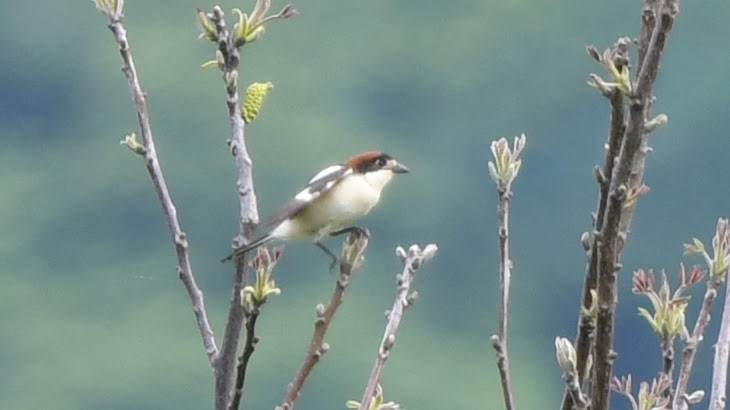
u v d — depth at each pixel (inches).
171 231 187.5
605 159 168.6
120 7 194.4
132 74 193.5
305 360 167.5
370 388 167.5
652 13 167.5
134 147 189.6
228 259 184.4
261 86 187.3
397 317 169.6
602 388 164.1
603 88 163.6
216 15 185.5
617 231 162.6
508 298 169.9
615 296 163.8
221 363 182.2
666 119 159.5
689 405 171.3
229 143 186.1
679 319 175.5
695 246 178.2
